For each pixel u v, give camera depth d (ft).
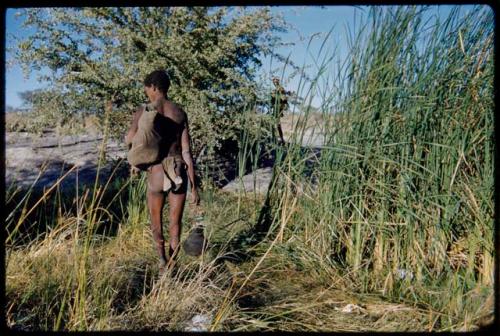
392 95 12.02
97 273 10.50
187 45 24.25
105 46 24.93
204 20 24.25
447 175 11.49
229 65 24.76
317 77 13.29
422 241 11.44
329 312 10.30
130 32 23.25
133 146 11.87
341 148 12.59
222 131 23.98
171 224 12.28
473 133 11.68
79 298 9.73
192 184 12.21
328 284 11.66
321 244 12.89
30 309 9.66
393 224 11.64
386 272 11.70
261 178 19.56
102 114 23.81
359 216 12.23
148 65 23.15
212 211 15.80
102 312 9.36
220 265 12.49
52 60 23.16
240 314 9.99
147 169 12.14
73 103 23.07
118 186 20.03
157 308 9.84
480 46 11.75
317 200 13.12
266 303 10.74
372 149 12.28
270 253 13.34
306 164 14.06
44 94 22.93
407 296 10.79
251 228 14.61
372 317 10.06
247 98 19.70
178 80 24.02
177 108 12.23
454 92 11.97
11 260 10.95
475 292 10.13
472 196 10.99
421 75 12.07
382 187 11.96
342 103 12.91
